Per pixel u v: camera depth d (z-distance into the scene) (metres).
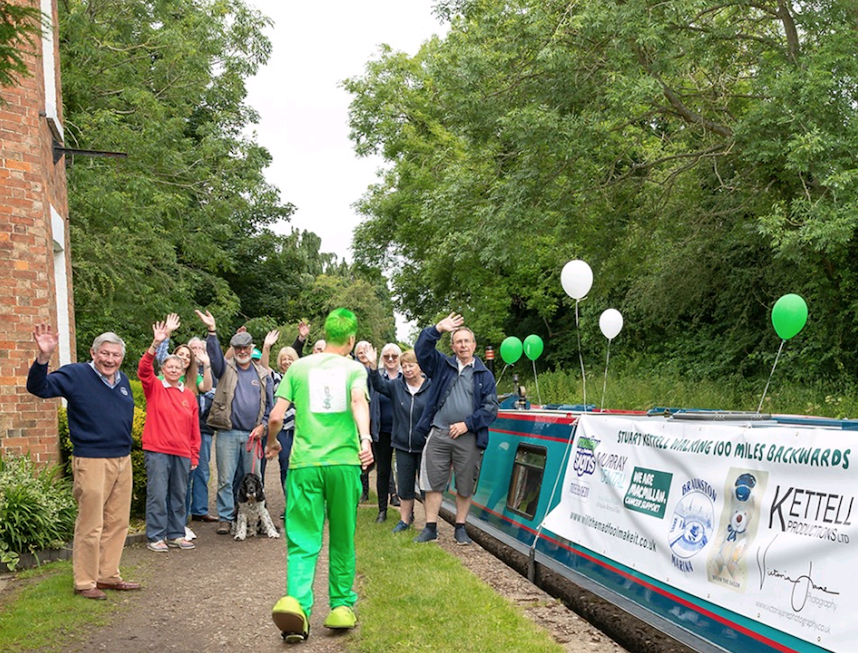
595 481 6.85
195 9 29.31
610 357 28.27
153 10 28.12
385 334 51.22
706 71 18.50
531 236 19.22
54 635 5.61
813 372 18.56
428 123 28.69
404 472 9.17
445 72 18.23
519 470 8.80
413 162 28.89
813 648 4.20
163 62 27.52
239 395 9.60
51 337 6.17
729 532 5.02
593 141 16.61
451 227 20.67
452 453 8.44
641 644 5.77
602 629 6.29
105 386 6.66
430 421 8.59
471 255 19.66
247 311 45.53
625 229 20.03
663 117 19.53
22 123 9.61
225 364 9.66
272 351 39.03
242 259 44.62
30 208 9.59
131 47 26.38
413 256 31.47
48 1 11.81
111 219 23.08
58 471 9.35
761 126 15.09
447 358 8.62
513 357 11.41
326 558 7.97
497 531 8.77
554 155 17.34
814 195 15.42
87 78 24.53
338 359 5.62
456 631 5.38
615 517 6.35
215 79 31.16
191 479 10.39
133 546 8.62
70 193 22.22
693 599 5.20
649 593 5.66
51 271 10.43
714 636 4.92
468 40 18.38
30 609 6.18
